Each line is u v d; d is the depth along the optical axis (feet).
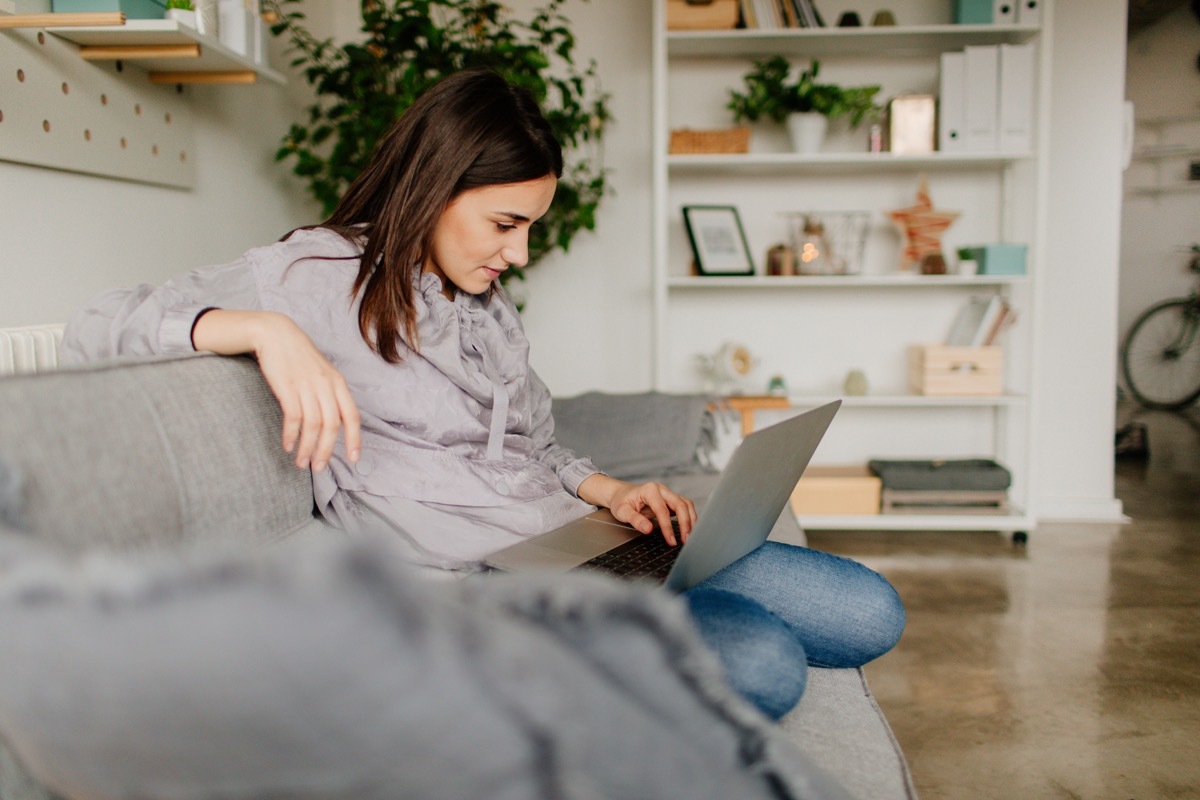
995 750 5.25
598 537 3.52
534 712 1.07
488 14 7.94
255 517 2.96
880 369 10.34
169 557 1.01
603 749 1.14
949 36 9.06
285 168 8.63
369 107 7.71
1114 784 4.88
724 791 1.31
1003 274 8.99
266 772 1.07
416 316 3.52
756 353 10.37
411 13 8.04
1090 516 10.28
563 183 8.69
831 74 9.84
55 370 2.24
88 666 1.00
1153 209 19.21
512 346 3.95
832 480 9.38
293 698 0.96
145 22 4.93
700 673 1.25
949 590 7.98
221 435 2.81
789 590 3.20
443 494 3.51
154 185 6.21
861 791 2.39
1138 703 5.82
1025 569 8.55
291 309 3.32
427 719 1.01
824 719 2.85
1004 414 10.20
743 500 2.81
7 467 1.77
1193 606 7.54
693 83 9.93
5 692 1.08
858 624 3.17
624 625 1.21
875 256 10.11
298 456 2.72
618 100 9.93
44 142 4.83
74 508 1.98
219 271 3.32
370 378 3.45
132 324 2.94
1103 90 9.70
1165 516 10.43
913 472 9.37
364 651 0.94
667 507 3.71
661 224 9.09
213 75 6.07
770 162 9.01
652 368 10.35
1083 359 10.13
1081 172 9.83
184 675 0.96
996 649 6.70
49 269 4.99
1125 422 17.04
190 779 1.10
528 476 3.83
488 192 3.47
